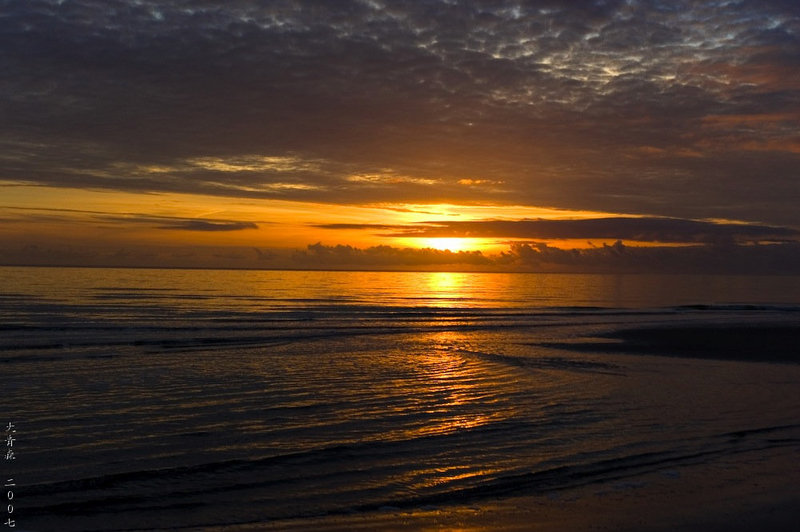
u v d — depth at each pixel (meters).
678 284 154.25
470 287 121.75
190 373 20.69
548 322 42.72
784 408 15.61
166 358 24.05
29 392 17.31
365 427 13.76
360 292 88.81
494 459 11.36
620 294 95.50
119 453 11.73
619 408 15.61
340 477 10.38
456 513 8.72
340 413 15.09
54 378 19.52
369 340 31.11
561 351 27.14
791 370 21.94
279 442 12.52
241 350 26.66
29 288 78.25
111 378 19.59
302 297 70.75
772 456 11.47
